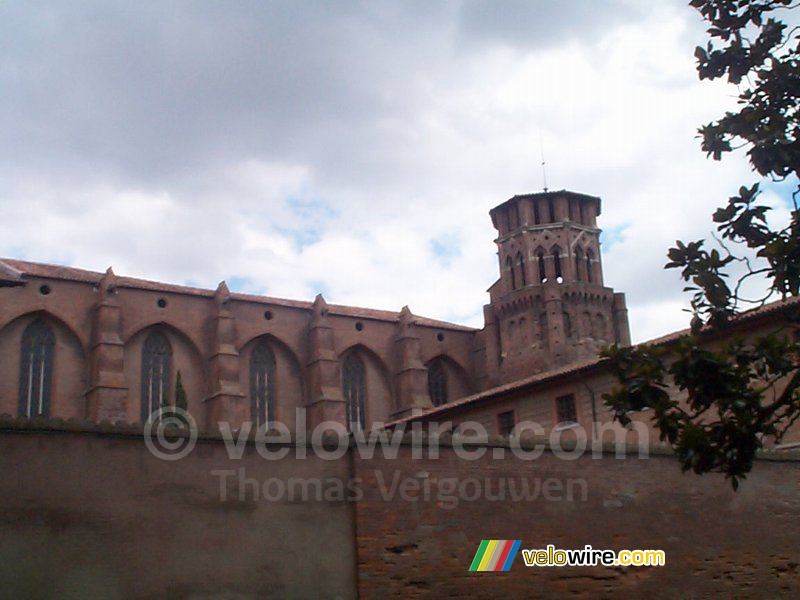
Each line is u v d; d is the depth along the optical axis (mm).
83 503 16609
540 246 86688
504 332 84750
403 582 19297
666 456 23281
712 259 14594
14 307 62719
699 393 14445
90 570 16359
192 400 69250
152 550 17000
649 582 22109
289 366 74875
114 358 64062
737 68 16047
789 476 25000
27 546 15953
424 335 82812
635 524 22328
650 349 14969
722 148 15617
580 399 39219
